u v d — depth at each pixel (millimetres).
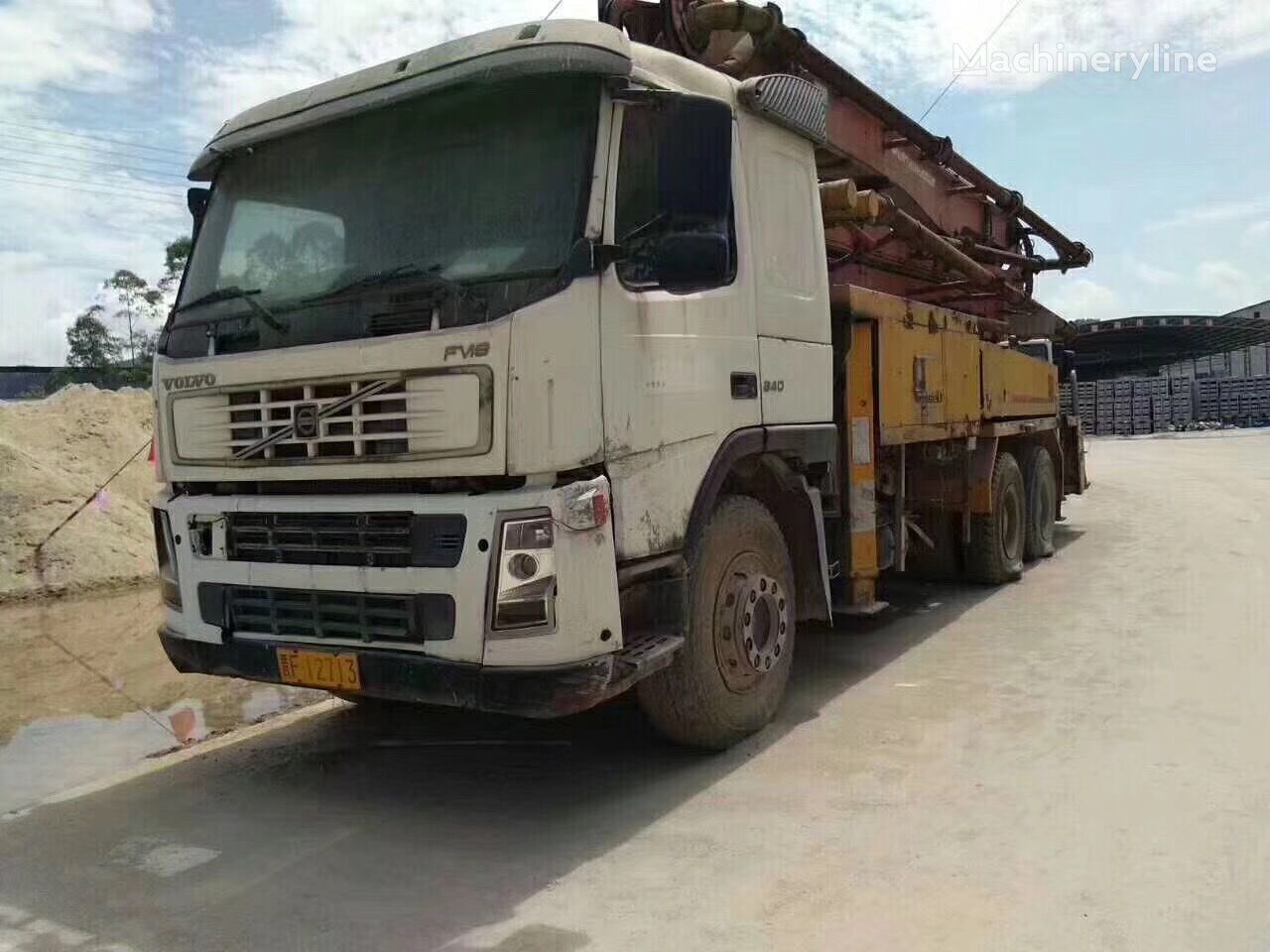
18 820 4246
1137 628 6609
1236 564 8688
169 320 4508
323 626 3879
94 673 7102
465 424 3547
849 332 5688
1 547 10688
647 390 3922
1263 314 46844
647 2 5715
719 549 4453
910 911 3121
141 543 12008
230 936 3166
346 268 4059
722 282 4434
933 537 8242
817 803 3984
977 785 4090
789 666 5000
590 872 3492
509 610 3475
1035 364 9805
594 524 3557
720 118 3832
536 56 3678
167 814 4227
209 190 4719
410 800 4258
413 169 4016
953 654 6207
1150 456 24781
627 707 5406
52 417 14453
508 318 3512
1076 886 3240
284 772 4684
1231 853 3422
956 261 8258
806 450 5070
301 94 4316
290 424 3938
